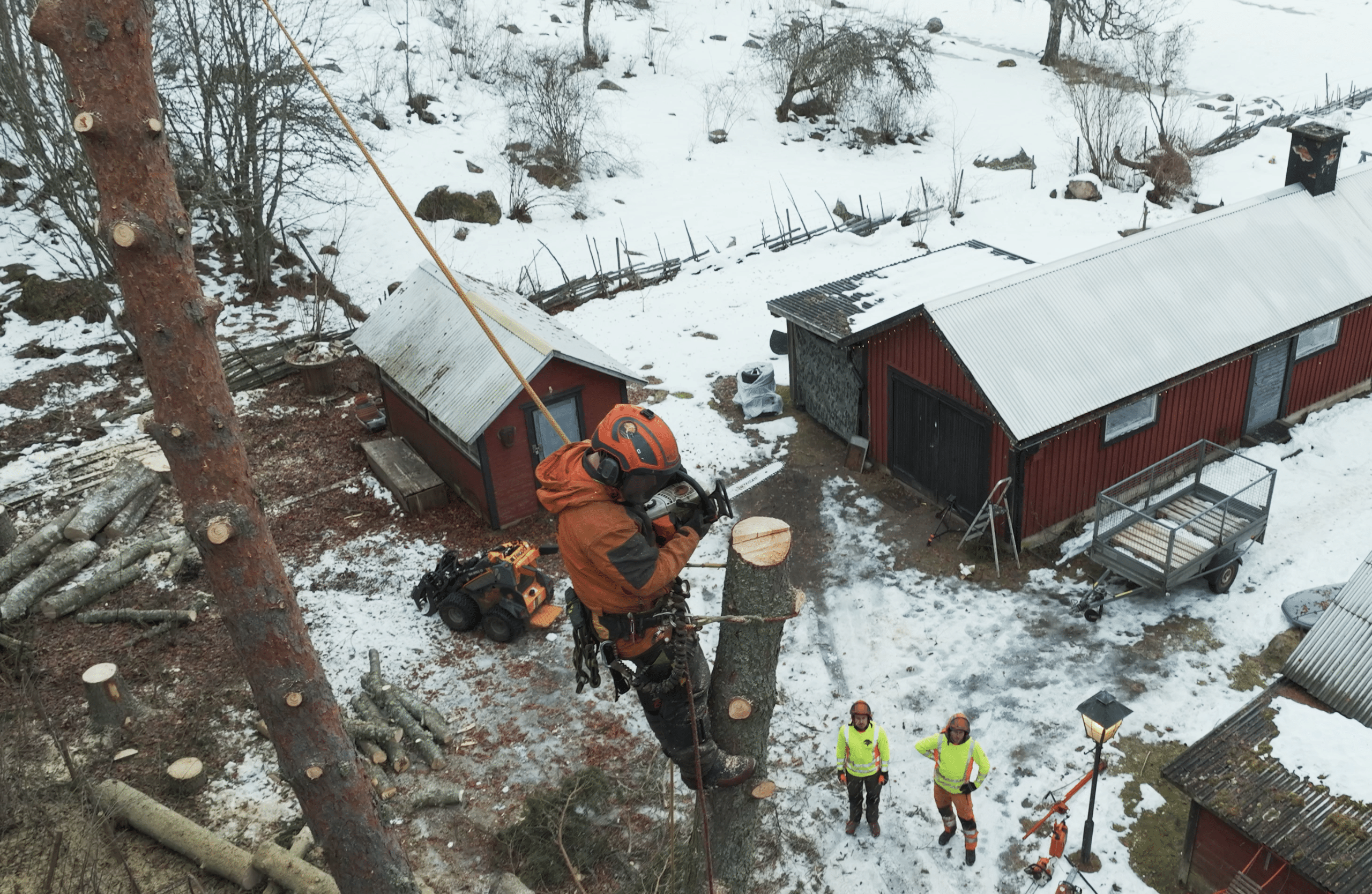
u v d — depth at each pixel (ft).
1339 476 58.80
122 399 69.51
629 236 95.61
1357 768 34.32
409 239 91.25
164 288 16.52
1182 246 61.41
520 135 105.50
